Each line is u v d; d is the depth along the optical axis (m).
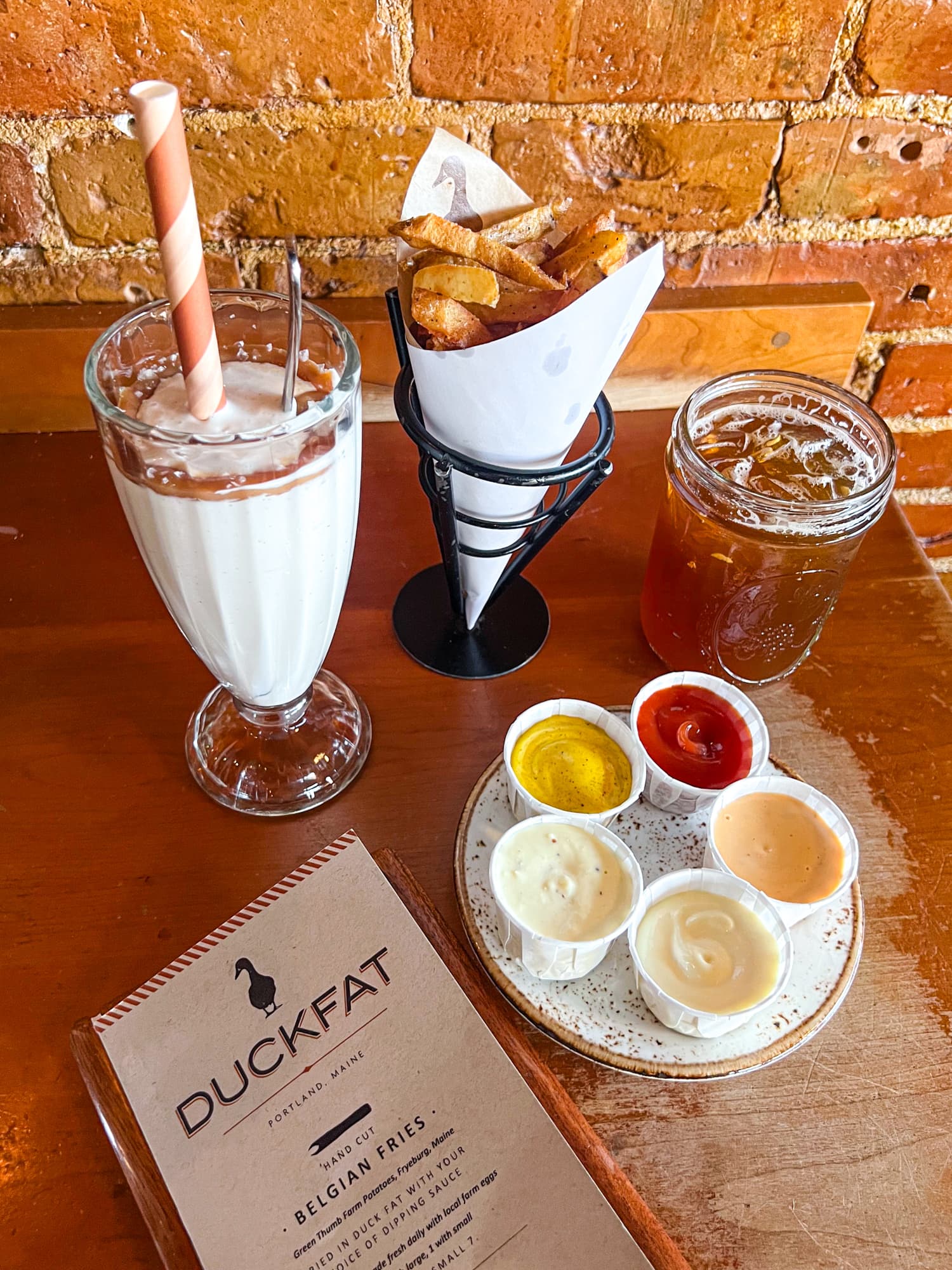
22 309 0.53
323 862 0.35
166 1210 0.29
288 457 0.30
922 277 0.59
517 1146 0.29
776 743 0.43
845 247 0.57
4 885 0.37
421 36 0.46
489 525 0.39
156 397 0.32
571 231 0.41
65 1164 0.31
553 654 0.46
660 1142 0.32
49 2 0.42
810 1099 0.33
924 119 0.51
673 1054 0.33
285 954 0.33
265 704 0.40
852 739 0.44
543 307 0.36
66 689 0.44
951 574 0.82
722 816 0.38
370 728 0.43
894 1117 0.33
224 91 0.47
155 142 0.25
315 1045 0.31
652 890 0.35
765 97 0.50
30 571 0.48
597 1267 0.28
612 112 0.50
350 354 0.32
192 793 0.40
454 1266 0.28
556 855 0.35
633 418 0.59
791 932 0.36
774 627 0.42
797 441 0.44
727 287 0.58
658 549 0.44
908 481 0.73
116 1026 0.32
